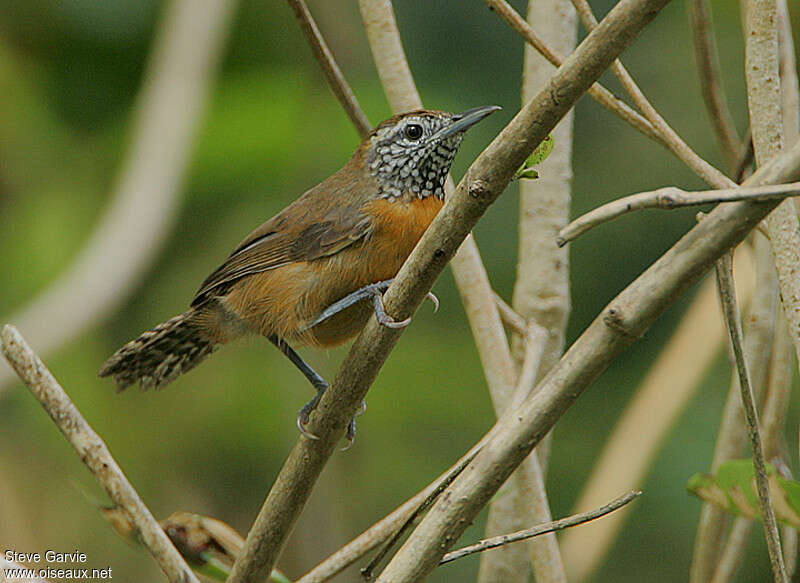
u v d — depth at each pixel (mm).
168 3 11828
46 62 12641
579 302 13219
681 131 13062
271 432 12406
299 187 11891
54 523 11414
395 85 7008
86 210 12258
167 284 12445
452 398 13008
